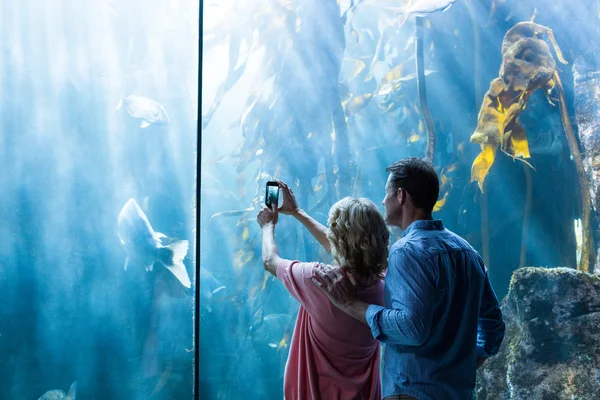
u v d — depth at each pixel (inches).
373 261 77.5
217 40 349.1
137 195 566.6
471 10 367.2
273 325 419.5
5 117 514.3
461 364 79.4
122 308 578.2
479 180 307.9
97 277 578.2
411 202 83.6
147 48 507.8
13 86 500.7
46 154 540.7
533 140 335.9
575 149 287.0
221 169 462.6
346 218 77.7
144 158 561.6
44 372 584.1
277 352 422.3
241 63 360.2
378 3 371.2
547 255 347.3
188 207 575.2
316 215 337.4
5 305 574.2
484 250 377.1
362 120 412.5
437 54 388.2
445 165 409.7
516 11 346.6
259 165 345.4
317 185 346.3
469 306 80.7
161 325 497.4
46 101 514.3
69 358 586.9
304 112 330.3
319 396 79.0
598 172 269.7
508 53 302.7
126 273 569.6
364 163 419.8
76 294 578.9
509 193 377.1
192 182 570.9
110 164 558.6
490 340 88.6
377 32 382.6
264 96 337.1
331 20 331.6
